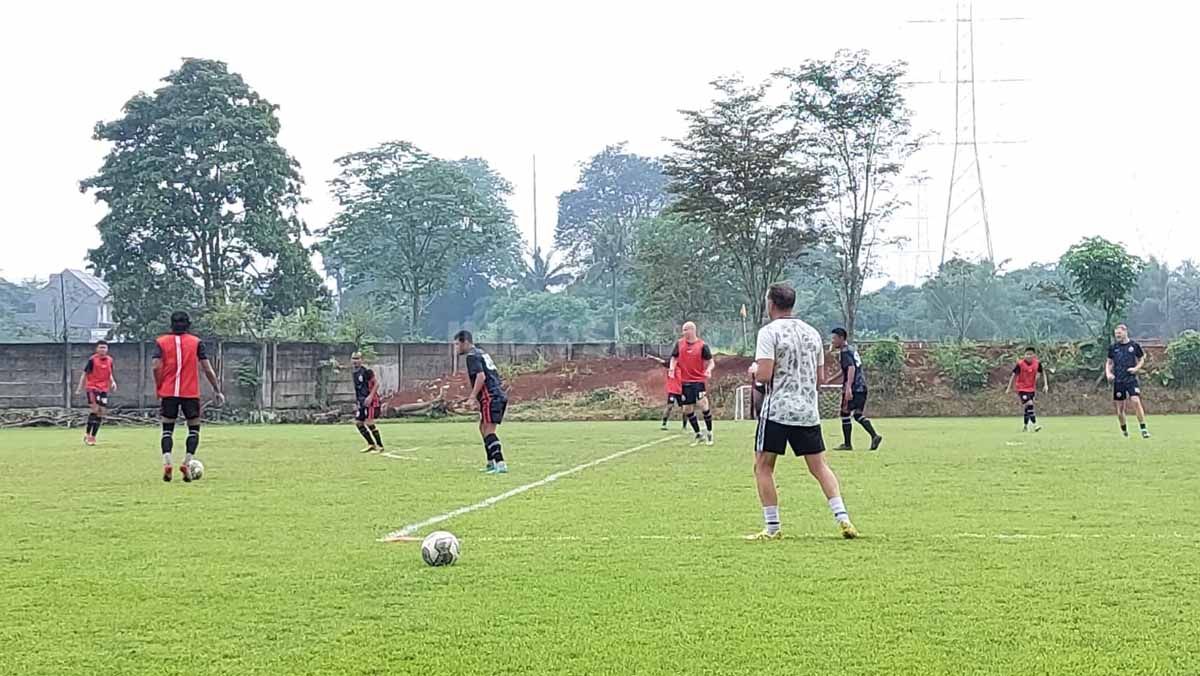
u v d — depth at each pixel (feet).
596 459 60.64
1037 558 27.12
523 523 34.32
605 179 378.12
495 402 53.52
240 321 156.87
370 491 44.50
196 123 180.65
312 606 22.50
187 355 49.98
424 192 247.09
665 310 213.25
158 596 23.62
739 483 46.09
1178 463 54.54
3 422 123.24
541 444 75.51
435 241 252.42
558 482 47.55
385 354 146.30
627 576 25.25
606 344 172.14
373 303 254.88
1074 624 20.42
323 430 106.63
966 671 17.54
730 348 185.37
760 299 167.32
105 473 54.54
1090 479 46.57
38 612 22.20
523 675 17.60
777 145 160.45
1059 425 100.53
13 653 19.21
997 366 144.46
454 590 23.89
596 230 328.90
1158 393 137.90
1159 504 37.83
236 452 69.92
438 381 148.25
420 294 255.09
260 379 135.64
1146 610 21.47
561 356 168.86
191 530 33.37
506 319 290.15
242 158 181.88
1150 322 257.96
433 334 341.62
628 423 117.29
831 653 18.65
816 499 39.81
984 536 30.73
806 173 160.35
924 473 49.60
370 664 18.29
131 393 130.41
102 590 24.29
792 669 17.75
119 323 180.04
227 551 29.35
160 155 180.75
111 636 20.29
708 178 161.07
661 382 146.30
